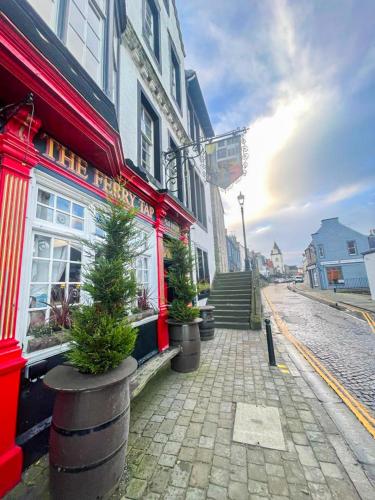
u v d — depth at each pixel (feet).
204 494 6.57
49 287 9.37
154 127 23.68
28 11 7.02
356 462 7.59
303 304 51.11
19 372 7.26
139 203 16.53
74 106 8.25
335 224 89.51
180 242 18.83
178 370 15.31
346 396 11.91
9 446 6.84
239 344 21.49
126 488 6.78
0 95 7.25
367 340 22.13
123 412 6.86
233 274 45.27
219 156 24.70
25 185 7.98
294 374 14.56
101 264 8.45
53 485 5.91
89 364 6.82
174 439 8.86
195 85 39.14
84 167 11.13
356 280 84.23
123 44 18.21
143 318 15.58
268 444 8.47
